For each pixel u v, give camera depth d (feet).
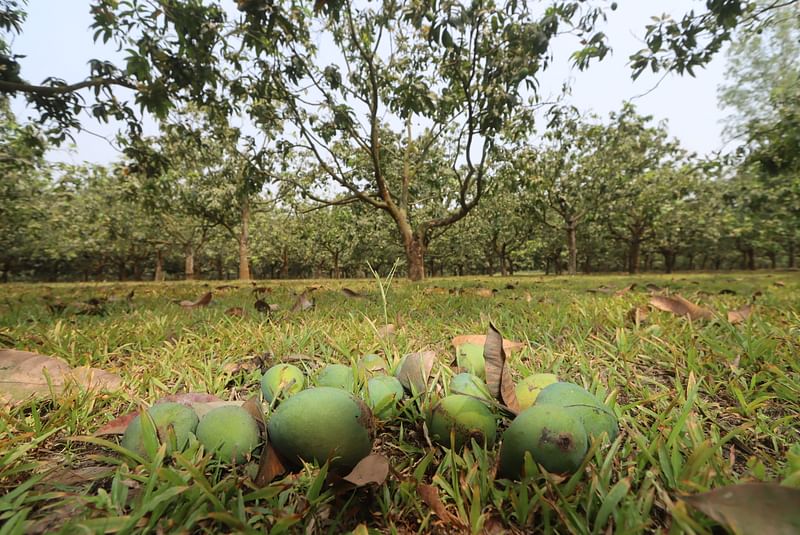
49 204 60.64
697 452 3.08
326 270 191.93
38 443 3.97
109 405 5.01
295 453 2.99
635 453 3.63
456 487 3.03
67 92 20.29
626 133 75.51
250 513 2.88
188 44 20.16
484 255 155.94
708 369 6.17
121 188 38.14
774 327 7.91
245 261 83.61
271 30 20.33
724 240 136.15
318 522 2.72
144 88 21.21
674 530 2.38
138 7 18.56
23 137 24.94
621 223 114.11
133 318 10.87
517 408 3.59
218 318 10.72
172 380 5.98
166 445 3.22
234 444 3.24
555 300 14.20
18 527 2.52
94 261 149.69
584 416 3.36
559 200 83.46
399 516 2.93
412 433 4.21
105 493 2.91
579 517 2.74
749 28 20.03
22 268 145.38
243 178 38.06
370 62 34.50
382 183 40.70
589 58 21.03
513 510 2.92
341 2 18.38
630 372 5.99
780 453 3.84
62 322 9.72
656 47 18.25
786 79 32.07
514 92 27.58
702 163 29.81
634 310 9.36
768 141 29.09
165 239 110.63
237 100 29.43
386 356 6.18
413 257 43.29
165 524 2.60
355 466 2.98
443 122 39.22
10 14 19.01
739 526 1.93
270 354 6.64
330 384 4.43
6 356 5.21
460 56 28.45
